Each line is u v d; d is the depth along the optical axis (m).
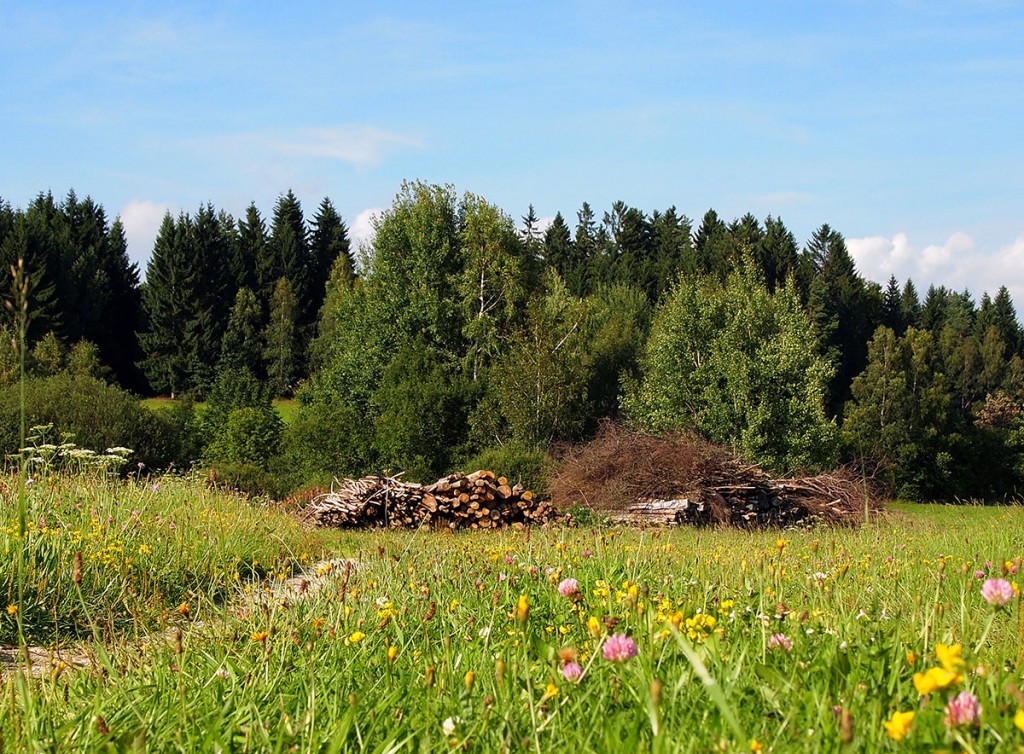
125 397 27.83
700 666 2.32
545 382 35.06
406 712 3.13
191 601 7.52
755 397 33.00
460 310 39.69
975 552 8.23
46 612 6.67
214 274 79.06
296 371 76.31
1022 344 91.62
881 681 2.85
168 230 75.00
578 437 36.09
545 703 2.89
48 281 66.44
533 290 42.09
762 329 34.09
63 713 3.62
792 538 14.56
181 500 12.20
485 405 33.81
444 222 40.31
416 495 19.28
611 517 20.64
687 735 2.55
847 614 3.98
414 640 4.44
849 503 22.27
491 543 10.71
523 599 3.18
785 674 2.98
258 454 32.47
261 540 10.91
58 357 55.38
